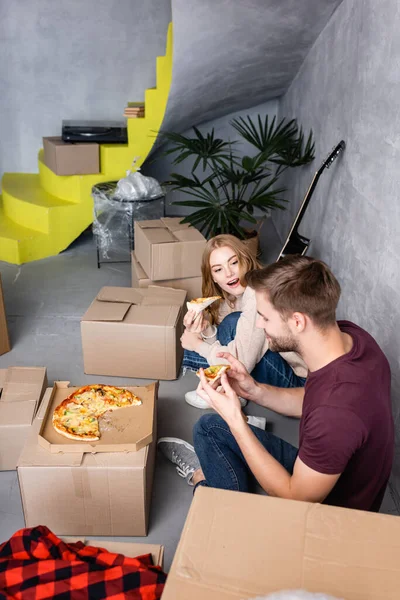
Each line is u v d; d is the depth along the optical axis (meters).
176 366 2.57
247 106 4.82
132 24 4.65
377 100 2.19
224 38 3.35
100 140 4.25
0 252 4.07
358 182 2.43
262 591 0.81
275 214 4.96
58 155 4.10
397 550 0.88
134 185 3.83
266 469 1.31
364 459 1.22
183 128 4.70
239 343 2.15
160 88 4.11
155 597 1.08
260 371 2.24
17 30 4.60
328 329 1.21
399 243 1.90
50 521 1.74
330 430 1.13
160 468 2.07
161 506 1.90
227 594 0.80
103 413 1.86
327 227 2.97
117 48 4.72
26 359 2.80
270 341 1.29
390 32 2.05
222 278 2.26
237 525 0.91
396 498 1.92
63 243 4.22
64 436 1.75
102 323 2.48
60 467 1.64
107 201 3.84
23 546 1.21
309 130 3.59
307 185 3.60
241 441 1.36
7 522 1.84
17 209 4.29
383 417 1.19
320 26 3.24
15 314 3.29
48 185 4.47
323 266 1.21
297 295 1.18
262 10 3.06
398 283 1.90
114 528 1.76
